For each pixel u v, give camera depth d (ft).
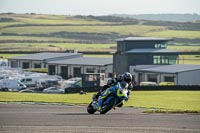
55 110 231.30
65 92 574.97
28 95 355.56
